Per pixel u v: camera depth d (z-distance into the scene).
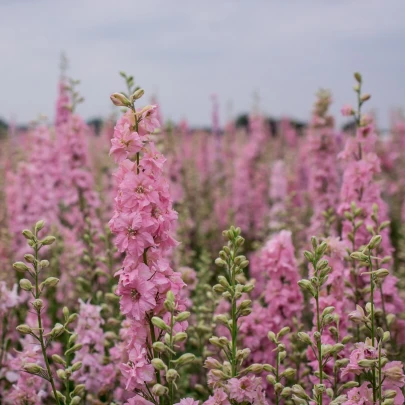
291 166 14.65
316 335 3.27
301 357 4.36
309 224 10.27
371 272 3.38
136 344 3.26
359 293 4.71
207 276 6.59
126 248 3.17
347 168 5.47
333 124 8.76
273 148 19.39
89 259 6.02
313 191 8.76
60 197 9.00
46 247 7.63
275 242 4.66
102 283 6.42
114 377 4.45
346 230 5.11
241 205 12.21
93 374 4.44
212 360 3.42
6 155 14.73
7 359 4.85
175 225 8.17
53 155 8.88
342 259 4.37
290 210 9.64
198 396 5.19
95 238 7.14
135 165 3.25
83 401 4.62
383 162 16.61
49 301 7.16
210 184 16.14
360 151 5.56
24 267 3.54
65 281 7.28
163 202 3.25
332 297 4.30
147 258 3.26
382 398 3.21
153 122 3.29
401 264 9.03
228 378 3.36
